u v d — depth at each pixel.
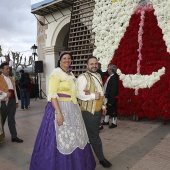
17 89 11.17
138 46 5.75
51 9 9.60
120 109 5.86
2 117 4.10
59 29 9.92
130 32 5.97
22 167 3.10
